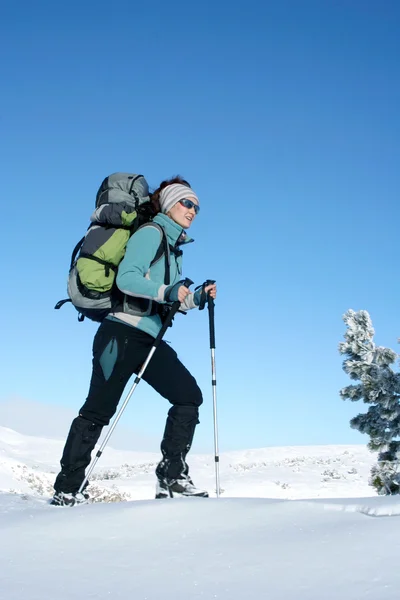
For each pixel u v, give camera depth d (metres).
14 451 24.52
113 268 3.94
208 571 2.09
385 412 11.02
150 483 17.41
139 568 2.17
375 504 2.55
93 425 3.91
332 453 27.17
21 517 2.95
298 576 1.95
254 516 2.63
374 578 1.86
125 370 3.94
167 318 3.92
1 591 2.01
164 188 4.23
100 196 4.13
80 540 2.52
